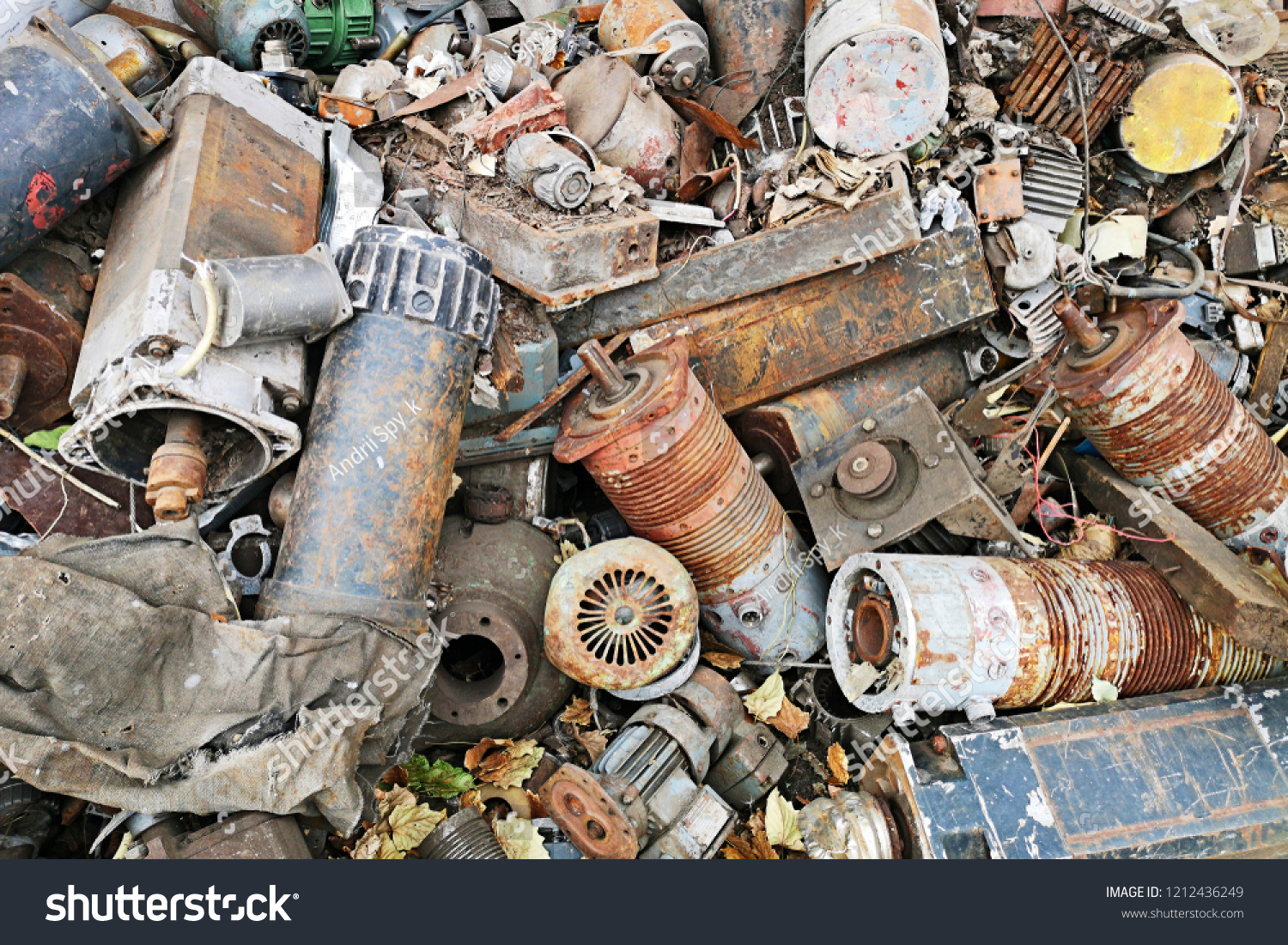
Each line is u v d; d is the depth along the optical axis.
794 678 5.39
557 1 7.13
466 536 5.06
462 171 5.39
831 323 5.68
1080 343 5.33
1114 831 4.16
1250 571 4.89
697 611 4.79
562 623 4.61
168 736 3.49
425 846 4.33
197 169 4.49
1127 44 6.07
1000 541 5.15
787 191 5.51
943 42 5.72
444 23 6.56
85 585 3.40
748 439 5.93
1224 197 6.49
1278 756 4.53
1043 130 6.07
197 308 3.96
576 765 4.77
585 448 4.82
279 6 5.89
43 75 4.32
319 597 4.02
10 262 4.46
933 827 4.09
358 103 5.66
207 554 3.85
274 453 4.29
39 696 3.32
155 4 6.55
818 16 5.68
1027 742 4.34
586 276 5.09
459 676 5.26
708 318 5.55
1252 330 6.40
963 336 6.11
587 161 5.57
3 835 4.02
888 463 5.09
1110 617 4.76
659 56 5.94
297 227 4.83
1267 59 6.58
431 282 4.36
